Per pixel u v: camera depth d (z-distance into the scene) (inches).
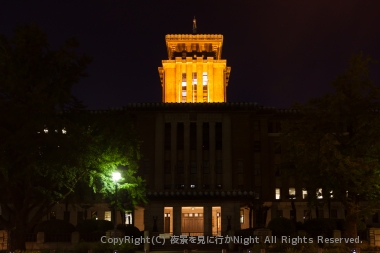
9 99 1165.7
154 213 2190.0
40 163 1109.1
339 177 1258.0
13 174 1112.2
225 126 2618.1
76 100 1366.9
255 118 2753.4
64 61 1244.5
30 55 1208.8
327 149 1183.6
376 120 1207.6
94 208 2554.1
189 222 2348.7
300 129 1302.9
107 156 1364.4
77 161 1146.0
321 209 2610.7
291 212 2635.3
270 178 2699.3
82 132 1177.4
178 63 3503.9
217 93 3452.3
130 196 1636.3
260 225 2335.1
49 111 1140.5
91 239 1480.1
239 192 2169.0
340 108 1273.4
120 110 2598.4
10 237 1269.7
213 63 3506.4
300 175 1342.3
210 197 2169.0
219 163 2600.9
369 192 1266.0
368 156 1250.6
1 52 1180.5
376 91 1263.5
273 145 2746.1
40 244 1440.7
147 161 2576.3
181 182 2566.4
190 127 2652.6
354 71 1277.1
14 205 1296.8
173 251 1499.8
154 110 2610.7
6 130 1093.8
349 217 1280.8
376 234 1386.6
